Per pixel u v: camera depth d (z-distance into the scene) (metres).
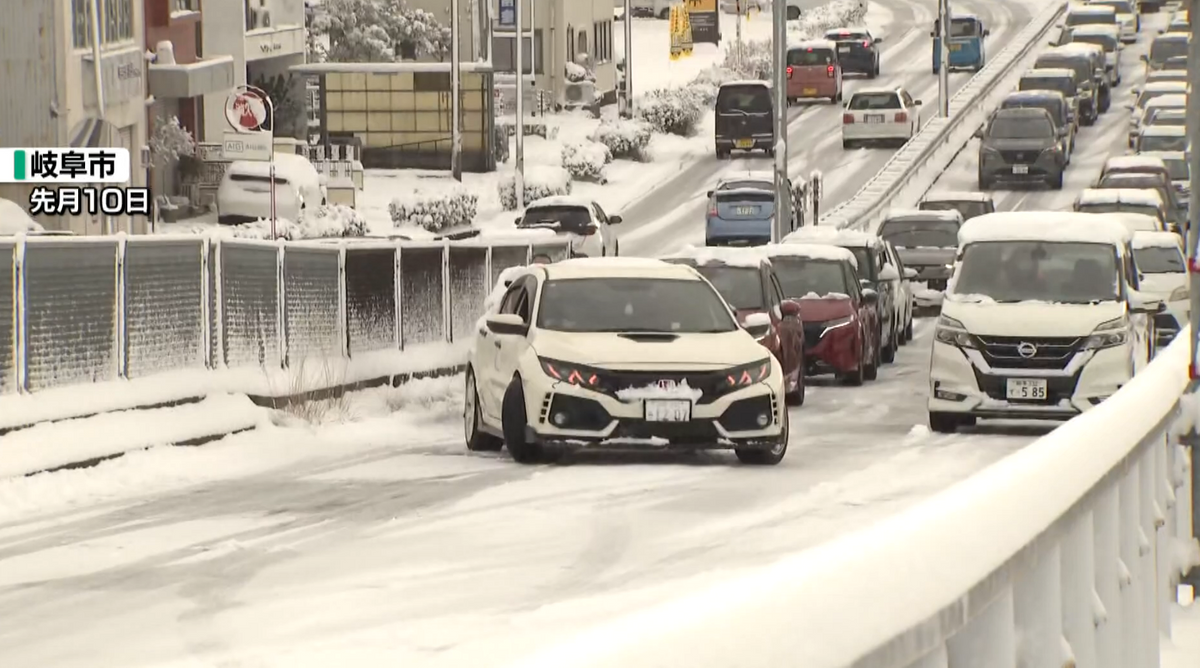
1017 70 184.75
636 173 141.88
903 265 76.88
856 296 57.25
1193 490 20.34
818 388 55.59
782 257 57.81
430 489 31.52
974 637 10.66
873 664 8.13
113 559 24.75
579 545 25.25
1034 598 12.10
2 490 31.09
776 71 82.50
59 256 36.28
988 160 119.88
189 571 23.66
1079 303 42.44
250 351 43.78
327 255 48.19
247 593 21.92
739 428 34.25
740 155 149.25
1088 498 13.43
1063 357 41.38
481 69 136.75
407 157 137.75
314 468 35.28
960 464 35.53
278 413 41.88
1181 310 60.06
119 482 33.53
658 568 23.36
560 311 36.00
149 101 93.19
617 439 33.97
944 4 150.12
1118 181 98.38
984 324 41.69
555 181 128.75
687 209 126.88
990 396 41.56
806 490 31.09
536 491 30.97
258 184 98.00
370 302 50.75
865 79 189.75
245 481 33.53
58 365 36.22
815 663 7.37
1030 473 11.68
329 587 22.17
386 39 157.00
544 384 34.16
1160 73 165.62
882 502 29.70
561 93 169.12
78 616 20.72
